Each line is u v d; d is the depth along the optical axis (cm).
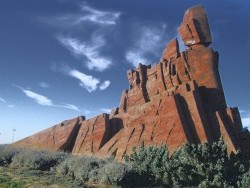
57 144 7906
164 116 6241
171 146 5769
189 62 6944
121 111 7800
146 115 6644
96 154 7006
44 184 2531
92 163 3152
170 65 7062
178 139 5772
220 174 2873
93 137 7488
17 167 3153
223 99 6594
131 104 7644
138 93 7544
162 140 5959
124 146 6494
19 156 3306
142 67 7788
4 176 2661
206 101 6488
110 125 7631
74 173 2955
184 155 3123
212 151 3111
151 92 7319
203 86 6638
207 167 3014
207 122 5972
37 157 3294
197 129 5897
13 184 2412
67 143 7850
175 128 5928
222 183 2839
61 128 8244
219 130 5912
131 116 7000
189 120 6034
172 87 6844
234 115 6247
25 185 2434
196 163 3047
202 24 7325
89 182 2827
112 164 2959
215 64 6900
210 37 7212
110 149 6831
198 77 6756
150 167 3103
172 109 6172
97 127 7612
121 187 2756
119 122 7606
